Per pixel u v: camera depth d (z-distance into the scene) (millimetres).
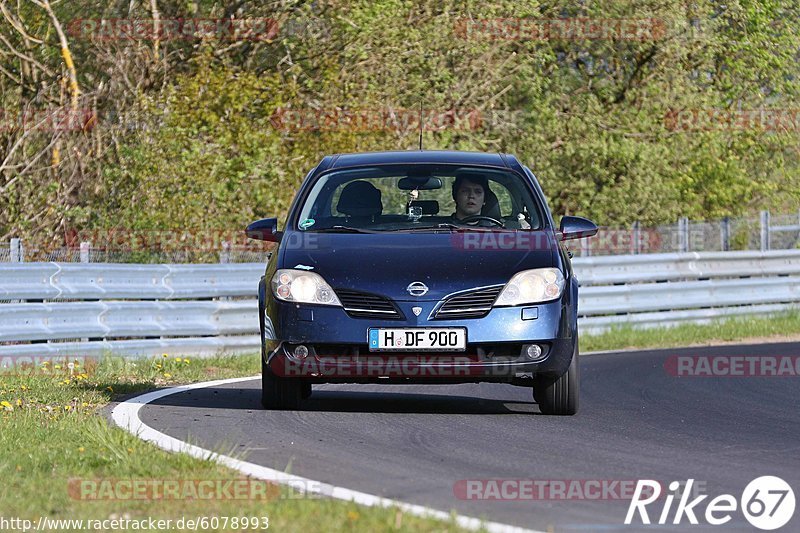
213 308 44312
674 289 58812
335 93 64688
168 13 66562
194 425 24062
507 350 24953
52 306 38875
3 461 19062
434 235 26531
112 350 40719
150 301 43250
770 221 66750
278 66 65812
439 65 70812
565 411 26453
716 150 85500
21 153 61500
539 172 78812
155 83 65250
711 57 88688
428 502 16812
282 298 25281
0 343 40125
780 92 92375
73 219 59531
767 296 62719
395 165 28828
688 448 22250
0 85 64062
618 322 56562
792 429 25312
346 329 24703
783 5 91312
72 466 18938
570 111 82812
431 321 24625
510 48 76125
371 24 67438
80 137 61562
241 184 59594
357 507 15586
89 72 66250
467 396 30906
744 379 36219
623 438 23297
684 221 63062
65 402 28172
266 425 24125
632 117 84250
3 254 41406
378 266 25234
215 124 59844
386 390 32469
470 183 27891
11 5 64750
